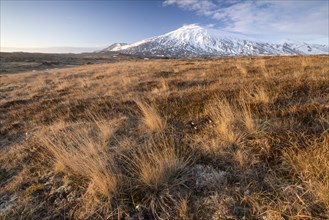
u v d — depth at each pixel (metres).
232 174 2.75
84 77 16.58
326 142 2.74
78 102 7.74
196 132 3.98
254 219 2.12
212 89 6.24
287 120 3.55
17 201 2.97
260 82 6.04
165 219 2.33
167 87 7.84
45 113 7.06
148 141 3.86
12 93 12.71
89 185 2.87
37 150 4.35
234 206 2.30
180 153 3.38
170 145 3.61
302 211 2.07
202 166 3.01
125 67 21.59
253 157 2.95
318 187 2.19
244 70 9.16
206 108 4.87
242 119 3.96
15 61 65.81
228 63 15.12
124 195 2.70
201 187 2.66
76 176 3.23
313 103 3.89
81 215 2.56
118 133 4.57
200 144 3.51
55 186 3.13
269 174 2.63
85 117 6.02
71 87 12.16
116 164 3.23
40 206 2.81
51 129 5.18
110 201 2.63
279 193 2.33
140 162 3.14
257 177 2.63
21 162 4.03
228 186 2.57
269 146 3.02
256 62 12.84
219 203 2.37
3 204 2.97
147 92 7.80
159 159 3.09
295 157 2.70
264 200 2.29
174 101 5.88
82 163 3.22
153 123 4.42
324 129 3.08
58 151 3.67
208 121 4.34
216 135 3.68
